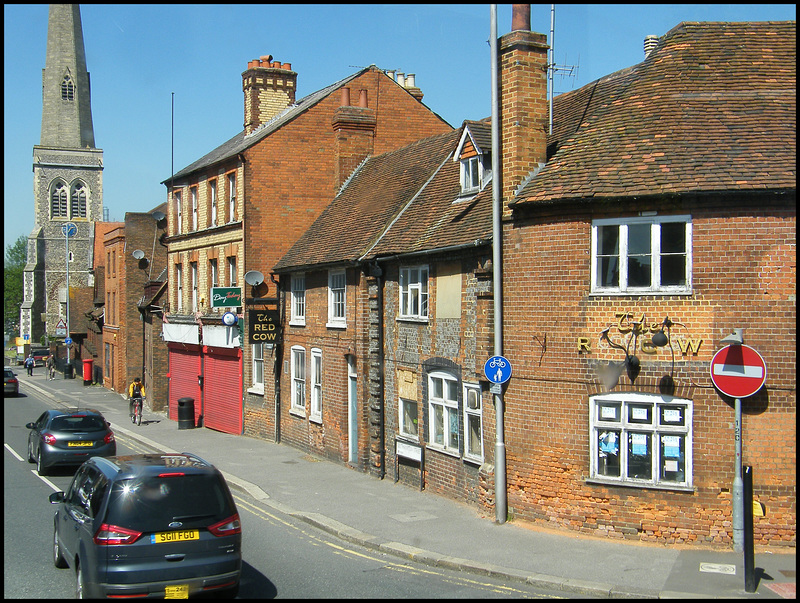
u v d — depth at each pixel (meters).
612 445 12.84
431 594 10.23
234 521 9.52
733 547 11.96
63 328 70.44
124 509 9.01
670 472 12.48
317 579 10.91
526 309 13.66
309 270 22.33
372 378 18.84
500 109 14.55
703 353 12.23
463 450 15.54
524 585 10.72
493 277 14.20
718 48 15.06
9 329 115.25
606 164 13.29
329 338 21.27
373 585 10.63
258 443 24.91
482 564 11.45
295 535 13.75
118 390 46.28
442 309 16.25
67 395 46.00
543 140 14.41
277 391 24.84
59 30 98.62
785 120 13.33
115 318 47.38
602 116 14.65
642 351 12.57
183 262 32.31
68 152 97.69
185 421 29.34
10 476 19.62
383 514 14.87
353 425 20.39
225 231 27.58
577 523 13.00
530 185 13.75
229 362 28.02
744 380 11.76
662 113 13.91
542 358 13.38
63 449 19.77
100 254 56.75
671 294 12.40
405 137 27.44
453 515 14.64
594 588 10.26
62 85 98.38
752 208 12.03
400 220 19.38
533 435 13.52
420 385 17.08
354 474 19.23
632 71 15.80
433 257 16.42
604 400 12.85
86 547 9.14
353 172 26.53
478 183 17.05
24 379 60.50
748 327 12.05
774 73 14.43
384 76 27.27
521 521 13.76
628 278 12.69
